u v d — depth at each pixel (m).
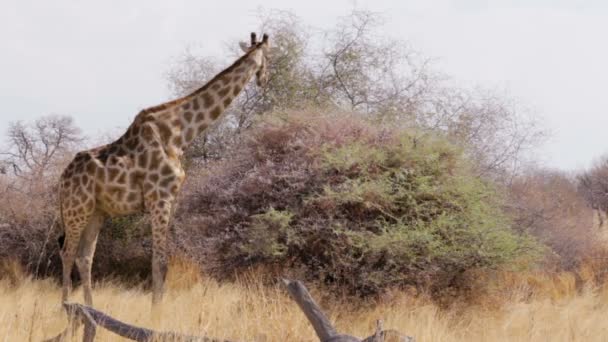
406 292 20.83
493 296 22.03
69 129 47.59
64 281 20.98
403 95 36.44
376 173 21.95
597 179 64.19
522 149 37.09
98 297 22.44
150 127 20.88
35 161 34.22
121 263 30.23
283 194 21.94
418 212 21.42
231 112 35.16
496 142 36.88
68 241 21.00
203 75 38.28
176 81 38.22
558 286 27.36
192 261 24.78
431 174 22.17
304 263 21.67
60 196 21.36
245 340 14.52
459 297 21.53
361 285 21.14
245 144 24.28
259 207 22.41
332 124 22.95
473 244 21.12
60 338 13.45
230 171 23.75
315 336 15.35
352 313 20.17
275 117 23.97
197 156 34.44
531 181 39.25
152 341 12.74
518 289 25.02
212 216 23.23
